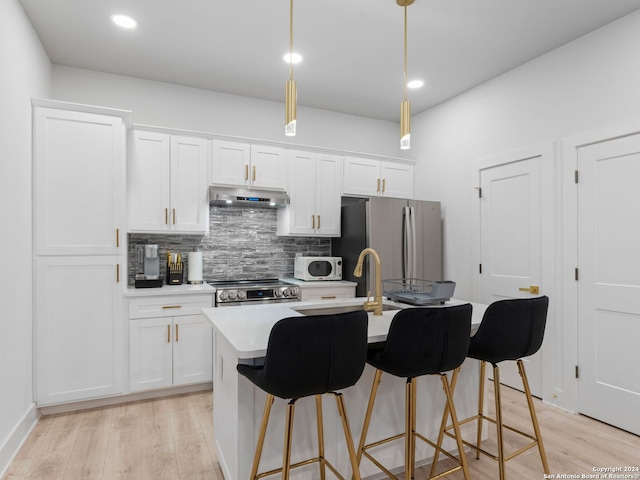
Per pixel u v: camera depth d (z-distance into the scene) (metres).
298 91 3.92
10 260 2.21
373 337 1.73
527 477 2.06
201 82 3.70
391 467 2.07
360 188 4.28
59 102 2.68
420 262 4.00
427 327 1.62
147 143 3.32
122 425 2.60
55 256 2.69
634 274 2.55
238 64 3.33
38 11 2.54
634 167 2.55
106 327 2.85
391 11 2.57
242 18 2.65
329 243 4.50
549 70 3.10
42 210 2.65
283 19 2.66
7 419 2.15
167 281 3.47
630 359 2.56
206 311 2.21
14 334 2.27
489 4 2.49
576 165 2.88
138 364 2.99
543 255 3.11
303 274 3.92
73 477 2.02
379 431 2.04
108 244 2.86
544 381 3.08
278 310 2.25
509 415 2.82
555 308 3.02
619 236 2.63
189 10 2.56
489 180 3.62
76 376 2.76
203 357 3.22
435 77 3.58
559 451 2.31
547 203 3.08
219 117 3.94
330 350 1.42
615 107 2.66
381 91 3.92
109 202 2.86
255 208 4.13
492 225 3.58
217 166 3.57
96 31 2.80
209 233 3.92
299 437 1.82
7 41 2.17
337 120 4.54
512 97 3.41
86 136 2.79
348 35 2.87
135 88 3.59
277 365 1.36
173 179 3.40
